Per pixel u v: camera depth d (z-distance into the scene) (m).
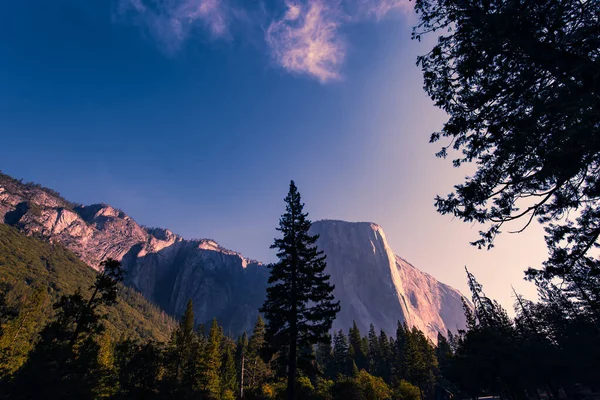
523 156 7.20
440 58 7.82
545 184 7.60
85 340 20.55
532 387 37.94
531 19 6.02
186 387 34.09
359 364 85.38
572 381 34.59
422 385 61.22
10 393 16.09
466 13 7.19
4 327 40.84
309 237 23.94
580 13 5.74
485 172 8.19
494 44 6.49
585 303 26.31
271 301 22.03
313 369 21.00
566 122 5.75
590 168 7.05
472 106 7.60
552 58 6.06
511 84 6.83
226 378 55.59
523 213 8.12
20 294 115.38
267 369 55.47
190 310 49.66
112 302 21.72
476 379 39.84
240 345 72.69
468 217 8.75
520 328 43.09
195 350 47.06
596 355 30.69
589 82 5.33
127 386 29.86
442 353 83.25
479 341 38.75
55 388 16.91
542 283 9.80
